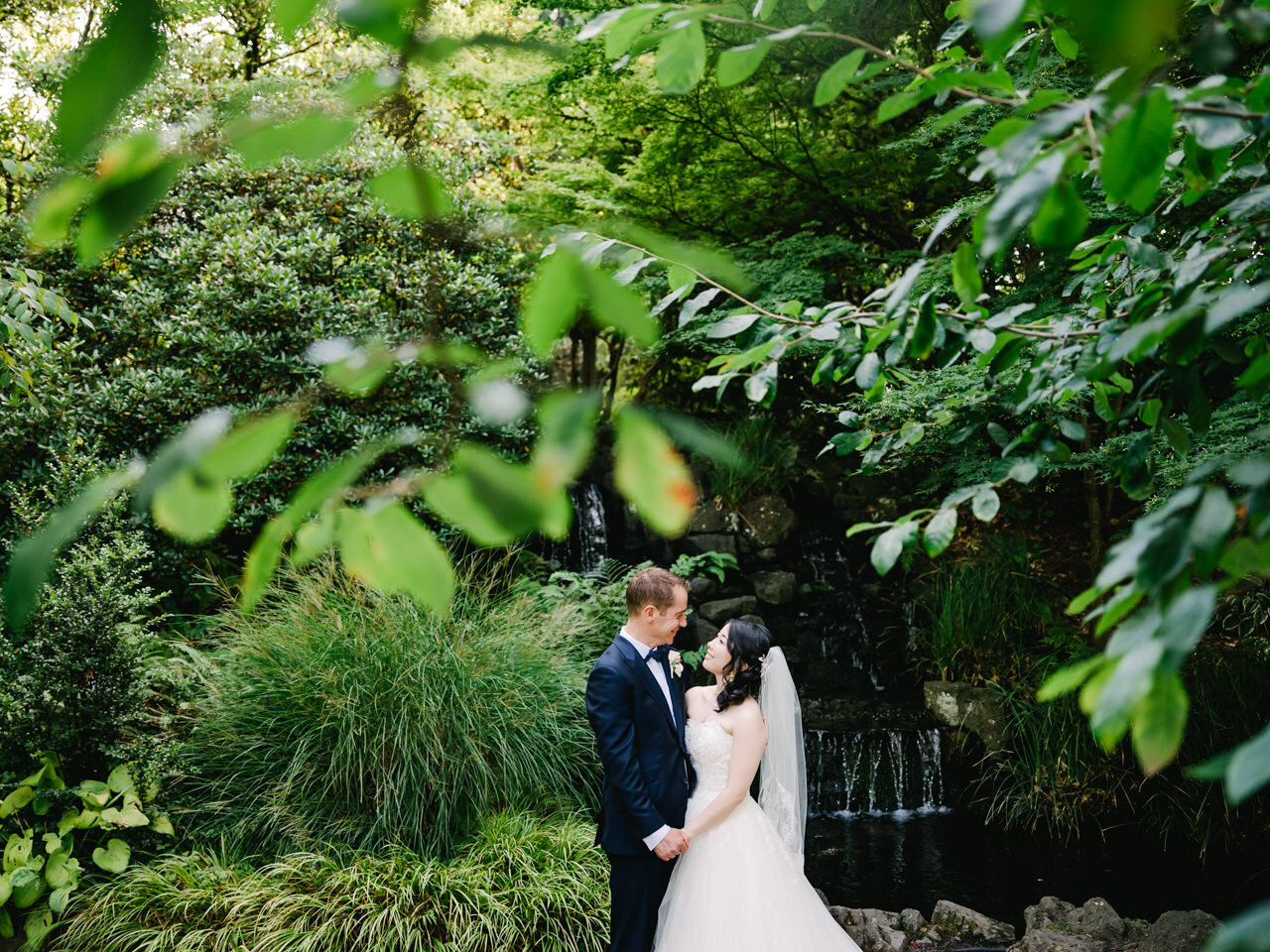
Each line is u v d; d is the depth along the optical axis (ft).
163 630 18.51
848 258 24.06
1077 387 4.60
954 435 5.50
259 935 11.69
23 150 19.51
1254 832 17.76
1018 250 17.44
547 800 14.21
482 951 11.66
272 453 1.41
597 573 22.70
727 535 26.43
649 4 2.97
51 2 23.34
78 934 12.07
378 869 12.52
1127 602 2.75
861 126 23.70
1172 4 1.32
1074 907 14.23
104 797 13.12
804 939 10.54
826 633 25.31
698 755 11.09
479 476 1.36
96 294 19.34
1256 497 2.41
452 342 1.52
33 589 1.26
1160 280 5.15
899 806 20.58
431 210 1.73
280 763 13.97
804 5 19.76
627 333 1.42
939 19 21.18
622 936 10.55
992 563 24.49
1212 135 3.22
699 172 24.62
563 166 24.53
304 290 19.56
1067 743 19.12
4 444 17.49
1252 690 18.75
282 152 1.43
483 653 14.94
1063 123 2.59
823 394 28.37
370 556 1.62
